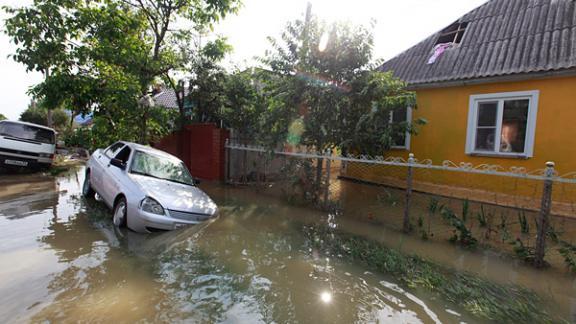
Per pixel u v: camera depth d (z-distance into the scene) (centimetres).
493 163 698
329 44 645
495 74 672
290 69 686
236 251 408
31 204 594
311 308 281
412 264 381
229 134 974
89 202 629
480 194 707
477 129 729
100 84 815
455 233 468
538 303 299
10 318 239
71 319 243
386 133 673
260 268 361
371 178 915
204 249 407
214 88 1059
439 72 797
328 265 377
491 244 454
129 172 524
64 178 939
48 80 739
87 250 379
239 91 998
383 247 436
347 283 332
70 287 291
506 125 686
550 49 645
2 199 630
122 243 407
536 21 728
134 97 810
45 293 277
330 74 653
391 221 568
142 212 442
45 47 723
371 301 296
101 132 886
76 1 779
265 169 859
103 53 764
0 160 927
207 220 503
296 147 749
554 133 618
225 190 830
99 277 314
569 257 382
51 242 398
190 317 257
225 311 269
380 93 635
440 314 277
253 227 520
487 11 861
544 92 629
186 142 1064
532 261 389
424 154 810
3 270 315
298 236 483
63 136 1725
